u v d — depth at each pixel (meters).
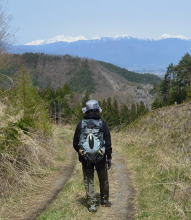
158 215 8.70
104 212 9.02
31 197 10.16
